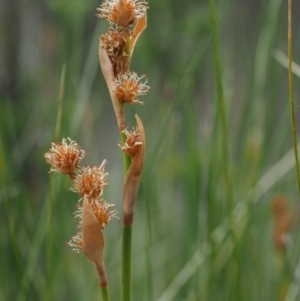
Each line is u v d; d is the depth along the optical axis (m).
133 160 0.41
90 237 0.41
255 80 0.71
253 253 0.67
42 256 0.76
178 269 0.76
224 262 0.64
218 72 0.53
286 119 0.71
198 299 0.63
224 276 0.66
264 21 0.72
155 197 0.77
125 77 0.41
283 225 0.63
